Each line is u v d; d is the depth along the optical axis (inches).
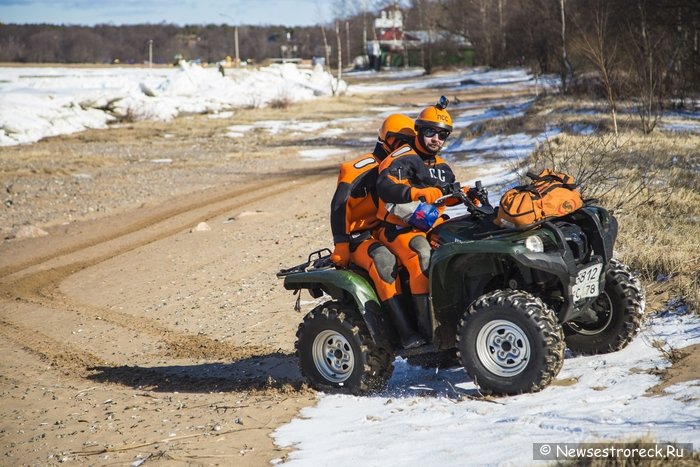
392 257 397.4
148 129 2564.0
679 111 1470.2
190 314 692.7
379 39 7140.8
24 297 825.5
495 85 3878.0
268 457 334.6
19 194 1451.8
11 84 3905.0
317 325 418.0
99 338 650.8
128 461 355.6
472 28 5531.5
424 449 310.2
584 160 872.9
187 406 439.8
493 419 331.3
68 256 997.8
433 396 389.1
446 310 386.3
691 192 703.1
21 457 385.1
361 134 2282.2
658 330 420.8
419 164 384.2
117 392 493.7
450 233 386.3
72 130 2524.6
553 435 297.9
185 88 3373.5
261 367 516.4
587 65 1989.4
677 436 273.1
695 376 341.1
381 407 382.3
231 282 786.2
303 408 402.6
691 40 1764.3
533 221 362.9
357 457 314.2
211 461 338.3
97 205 1328.7
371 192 406.3
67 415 452.1
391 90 4232.3
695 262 514.6
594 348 404.2
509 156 1224.8
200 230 1064.2
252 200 1269.7
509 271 385.7
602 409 318.7
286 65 4131.4
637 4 1715.1
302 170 1590.8
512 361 359.9
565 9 2089.1
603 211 387.2
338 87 3912.4
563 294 359.3
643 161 855.7
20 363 597.9
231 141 2215.8
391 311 396.5
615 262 400.5
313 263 440.5
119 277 869.2
